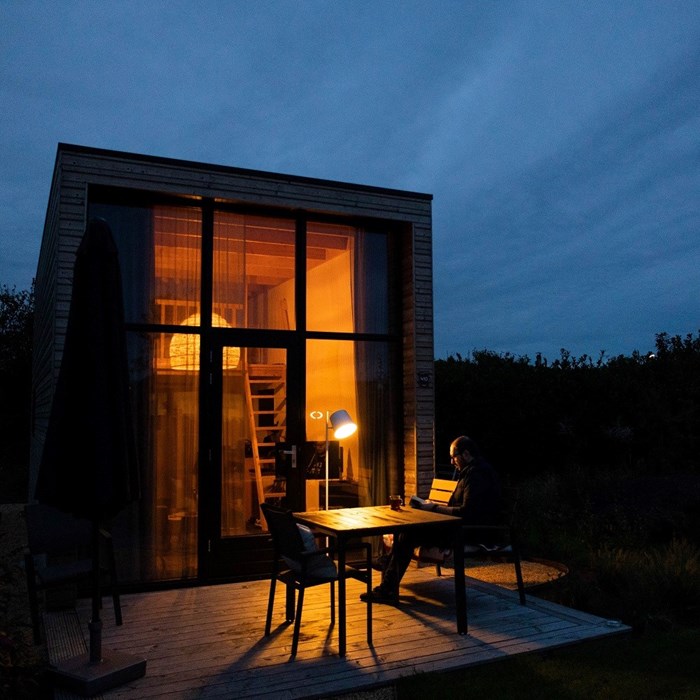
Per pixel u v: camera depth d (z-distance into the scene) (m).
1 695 3.54
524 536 7.80
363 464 6.82
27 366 17.95
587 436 10.65
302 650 4.29
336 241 6.92
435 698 3.54
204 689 3.70
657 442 10.12
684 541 6.68
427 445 6.91
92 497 3.71
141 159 5.93
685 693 3.57
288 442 6.47
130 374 5.92
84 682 3.62
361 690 3.73
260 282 6.49
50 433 3.80
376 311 7.05
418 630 4.65
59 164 5.77
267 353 6.45
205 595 5.62
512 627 4.70
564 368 11.10
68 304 5.54
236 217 6.46
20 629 4.82
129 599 5.50
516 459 11.04
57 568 4.84
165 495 5.93
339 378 6.78
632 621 4.93
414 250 7.04
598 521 7.90
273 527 4.66
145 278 6.04
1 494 14.27
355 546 4.47
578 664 4.04
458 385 11.18
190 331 6.14
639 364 10.91
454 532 4.68
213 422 6.13
